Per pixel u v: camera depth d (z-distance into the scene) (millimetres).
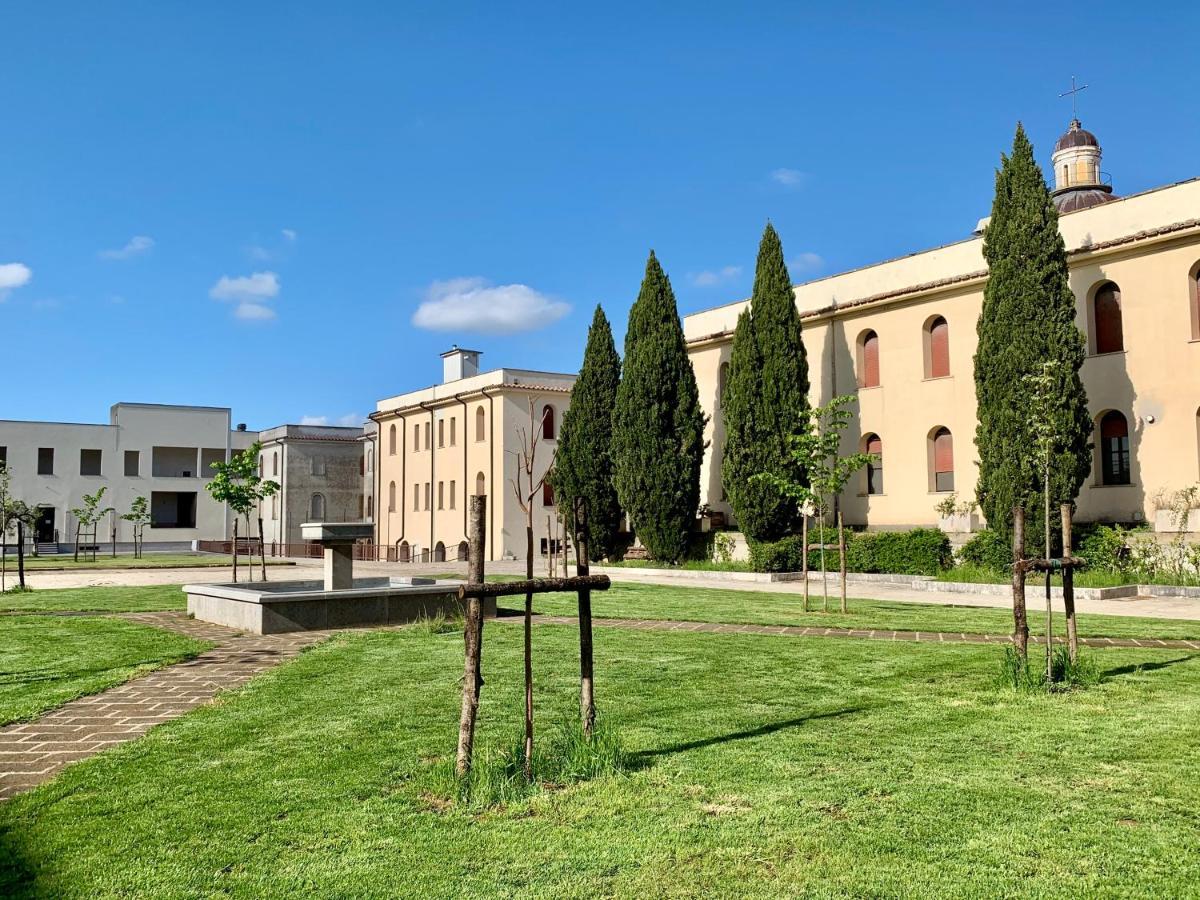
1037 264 21328
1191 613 15734
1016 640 8656
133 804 5492
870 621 14242
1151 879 4277
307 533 15141
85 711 8188
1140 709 7602
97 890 4312
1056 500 20578
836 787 5609
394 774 6016
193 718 7723
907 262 27484
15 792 5859
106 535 59875
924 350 26656
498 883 4336
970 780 5719
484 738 6883
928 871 4391
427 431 49031
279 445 58531
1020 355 21219
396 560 49906
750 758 6246
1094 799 5348
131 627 14156
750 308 27969
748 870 4434
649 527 29953
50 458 59312
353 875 4441
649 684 8945
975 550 22375
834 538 25578
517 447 42406
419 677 9469
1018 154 21875
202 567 35875
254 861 4625
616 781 5770
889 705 7871
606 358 33250
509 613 15742
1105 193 34719
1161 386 21750
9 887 4359
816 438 16391
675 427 30000
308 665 10289
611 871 4449
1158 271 21922
